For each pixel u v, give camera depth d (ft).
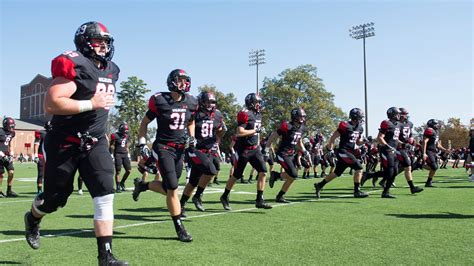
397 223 20.15
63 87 10.81
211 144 24.64
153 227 19.54
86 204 28.12
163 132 18.22
